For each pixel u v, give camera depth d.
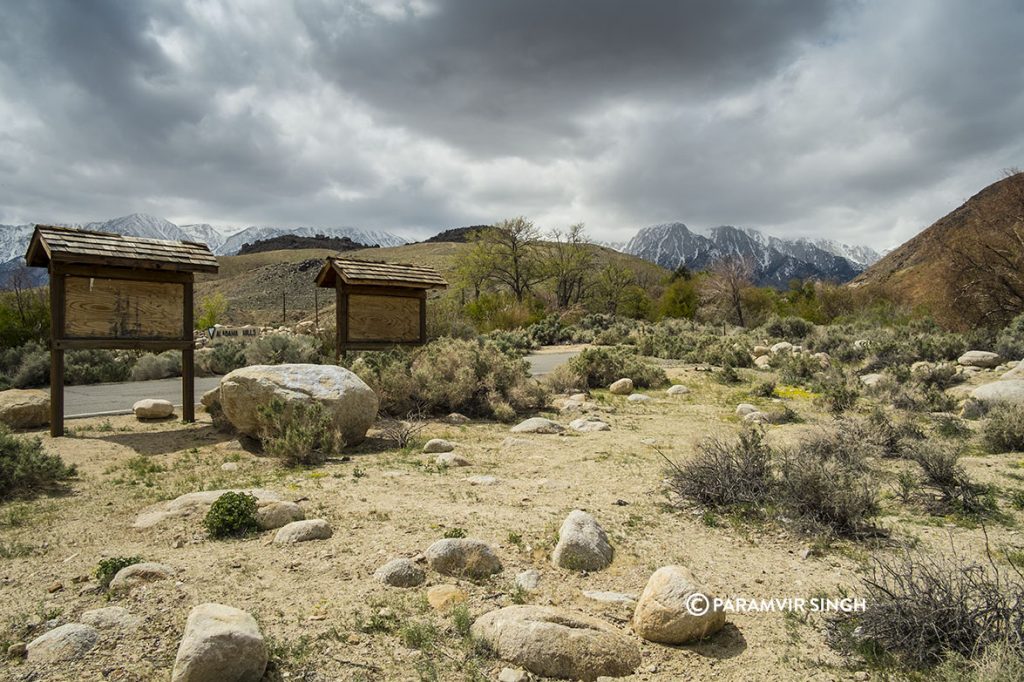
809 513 5.90
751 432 7.38
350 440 9.30
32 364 19.08
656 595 3.93
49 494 6.70
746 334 35.34
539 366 23.66
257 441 9.31
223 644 3.17
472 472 7.70
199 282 128.62
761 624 4.09
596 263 62.81
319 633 3.72
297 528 5.16
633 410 13.34
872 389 14.55
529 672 3.45
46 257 10.35
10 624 3.78
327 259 12.80
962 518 6.22
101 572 4.45
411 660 3.50
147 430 10.41
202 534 5.27
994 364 17.78
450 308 30.33
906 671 3.56
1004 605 3.67
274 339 19.78
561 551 4.83
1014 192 28.78
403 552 4.86
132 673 3.27
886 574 4.73
